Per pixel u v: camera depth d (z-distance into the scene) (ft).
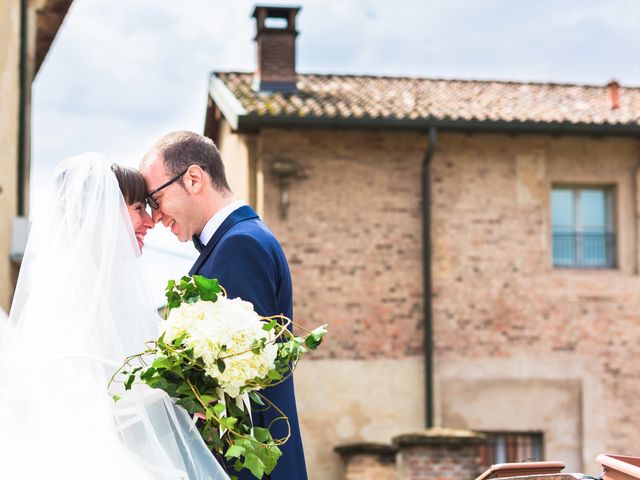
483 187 48.60
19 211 37.06
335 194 47.78
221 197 12.47
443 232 48.24
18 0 37.42
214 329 10.57
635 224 49.65
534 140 49.06
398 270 47.83
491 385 47.75
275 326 11.28
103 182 11.68
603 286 48.73
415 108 48.88
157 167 12.41
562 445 47.91
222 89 51.01
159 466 10.84
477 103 51.08
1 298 35.24
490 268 48.32
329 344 47.03
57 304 11.14
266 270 11.96
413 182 48.29
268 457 10.91
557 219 50.03
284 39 51.42
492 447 47.96
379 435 46.88
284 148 47.62
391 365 47.34
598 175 49.52
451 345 47.83
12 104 36.76
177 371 10.67
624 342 48.60
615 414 48.21
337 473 46.24
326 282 47.37
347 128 47.47
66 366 10.91
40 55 45.24
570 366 48.24
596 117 49.49
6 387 10.92
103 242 11.47
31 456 10.61
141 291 11.64
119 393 11.26
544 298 48.39
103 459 10.61
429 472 38.60
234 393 10.80
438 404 47.37
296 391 46.57
